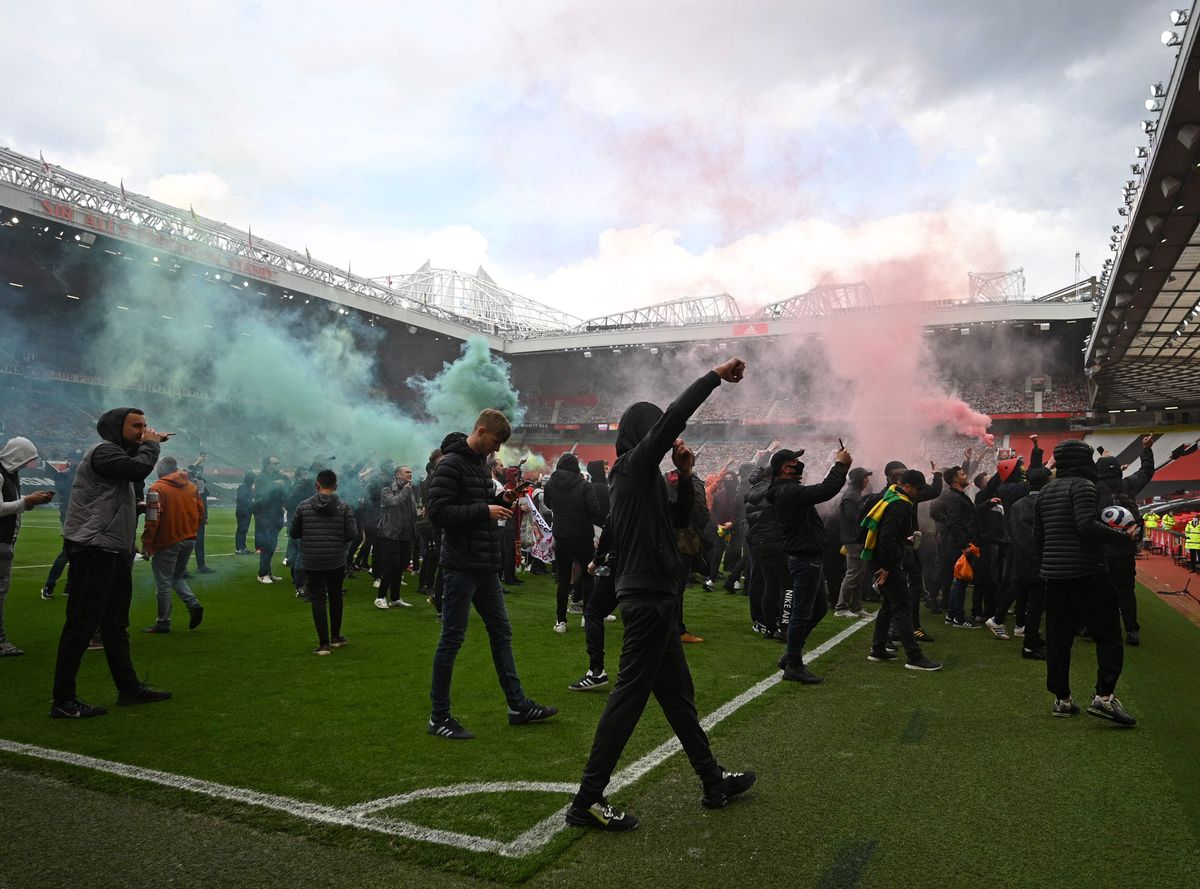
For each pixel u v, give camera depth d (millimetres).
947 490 8133
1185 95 12320
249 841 2846
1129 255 18812
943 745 4027
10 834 2887
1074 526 4516
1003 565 7398
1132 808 3201
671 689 3191
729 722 4406
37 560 11914
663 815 3119
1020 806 3221
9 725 4195
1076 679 5555
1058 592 4637
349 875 2600
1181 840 2898
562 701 4855
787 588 6934
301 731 4160
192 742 3949
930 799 3297
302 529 6207
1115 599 4461
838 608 8516
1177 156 14047
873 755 3865
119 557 4578
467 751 3865
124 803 3178
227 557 13461
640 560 3102
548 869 2654
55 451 32781
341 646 6438
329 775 3512
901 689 5227
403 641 6699
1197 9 10812
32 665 5582
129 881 2545
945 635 7504
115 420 4473
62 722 4250
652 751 3889
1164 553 20469
